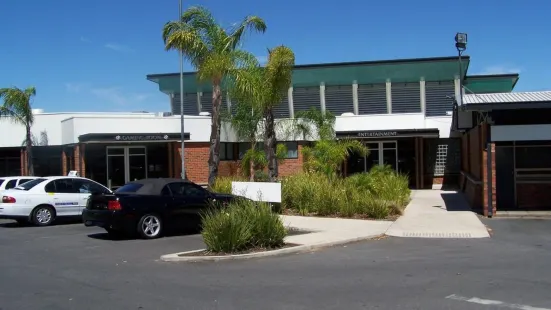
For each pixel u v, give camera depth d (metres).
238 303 7.51
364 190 19.44
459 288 8.09
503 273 9.12
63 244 13.61
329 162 23.88
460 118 21.14
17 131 28.23
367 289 8.16
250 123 27.64
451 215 17.27
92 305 7.54
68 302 7.71
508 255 10.89
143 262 10.98
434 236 13.62
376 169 23.33
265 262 10.70
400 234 13.95
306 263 10.48
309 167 24.06
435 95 32.59
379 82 32.97
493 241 12.73
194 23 19.70
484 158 16.91
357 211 17.33
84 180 18.89
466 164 25.03
